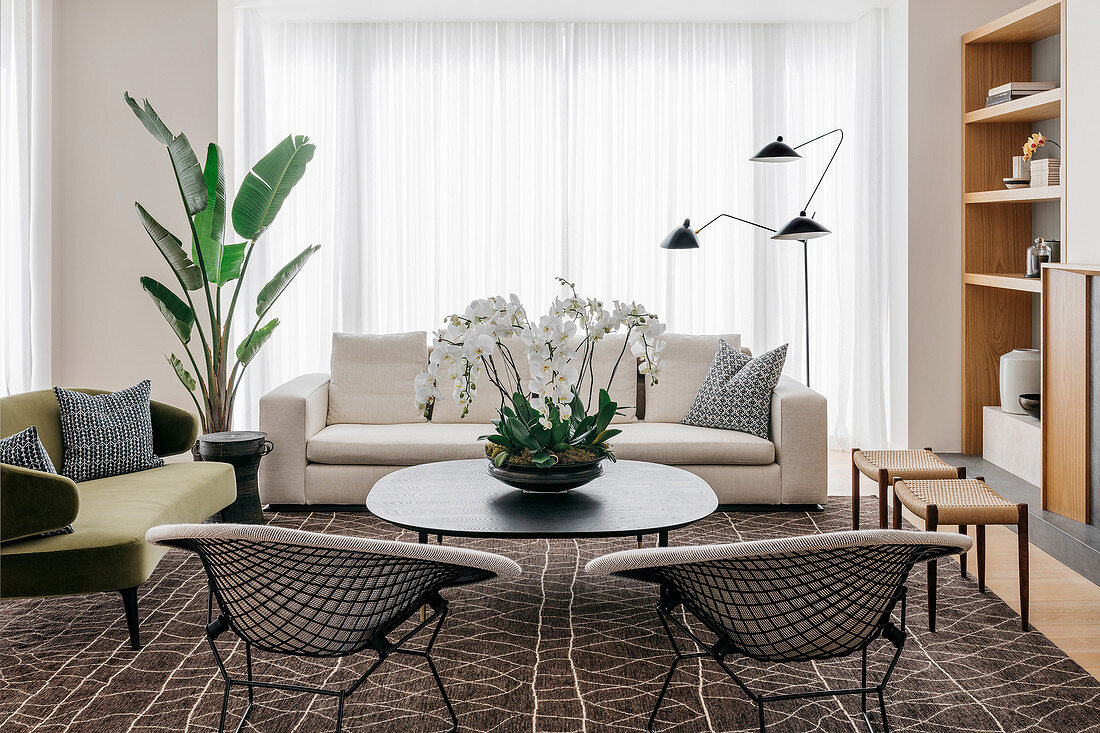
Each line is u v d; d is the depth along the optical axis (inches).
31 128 205.2
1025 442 191.5
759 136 236.4
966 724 96.7
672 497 132.2
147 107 175.5
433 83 233.6
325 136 234.5
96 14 208.1
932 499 127.2
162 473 145.9
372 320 237.3
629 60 235.3
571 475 128.3
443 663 112.5
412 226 236.4
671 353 199.3
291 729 96.2
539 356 123.1
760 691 104.5
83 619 126.2
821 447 175.8
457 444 176.2
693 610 85.3
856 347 237.8
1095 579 139.5
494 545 163.2
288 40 232.4
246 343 192.4
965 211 219.3
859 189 234.7
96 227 210.5
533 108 235.3
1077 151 168.9
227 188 217.8
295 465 177.5
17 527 110.7
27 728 96.0
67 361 212.2
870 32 230.1
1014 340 220.8
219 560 80.8
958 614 126.9
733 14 228.2
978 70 217.5
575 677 108.5
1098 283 153.0
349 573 81.4
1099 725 96.1
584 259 239.1
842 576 79.4
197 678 108.1
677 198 238.7
